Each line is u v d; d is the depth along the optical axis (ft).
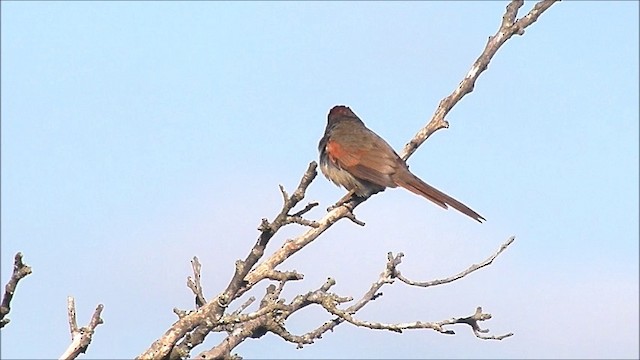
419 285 40.60
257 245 33.45
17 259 27.48
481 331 38.68
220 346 35.45
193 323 33.83
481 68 52.31
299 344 37.24
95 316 31.35
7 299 27.66
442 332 38.27
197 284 36.35
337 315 36.88
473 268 40.86
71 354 30.91
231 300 33.91
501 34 51.62
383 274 40.88
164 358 33.65
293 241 41.86
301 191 32.50
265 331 36.86
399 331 37.45
